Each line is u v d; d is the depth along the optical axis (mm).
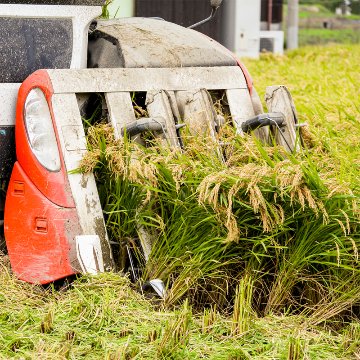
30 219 6816
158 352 5496
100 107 7160
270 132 7305
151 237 6672
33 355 5469
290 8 34844
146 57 7305
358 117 9414
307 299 6547
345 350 5781
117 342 5730
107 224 6816
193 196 6355
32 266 6801
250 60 22422
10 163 7172
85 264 6492
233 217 6164
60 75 6902
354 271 6328
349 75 14461
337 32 44844
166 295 6414
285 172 6203
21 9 7219
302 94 12586
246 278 6328
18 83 7207
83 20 7406
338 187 6188
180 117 7207
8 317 6168
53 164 6770
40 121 6832
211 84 7387
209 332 5922
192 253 6457
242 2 24750
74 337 5762
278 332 5996
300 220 6391
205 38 7832
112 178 6758
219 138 6934
